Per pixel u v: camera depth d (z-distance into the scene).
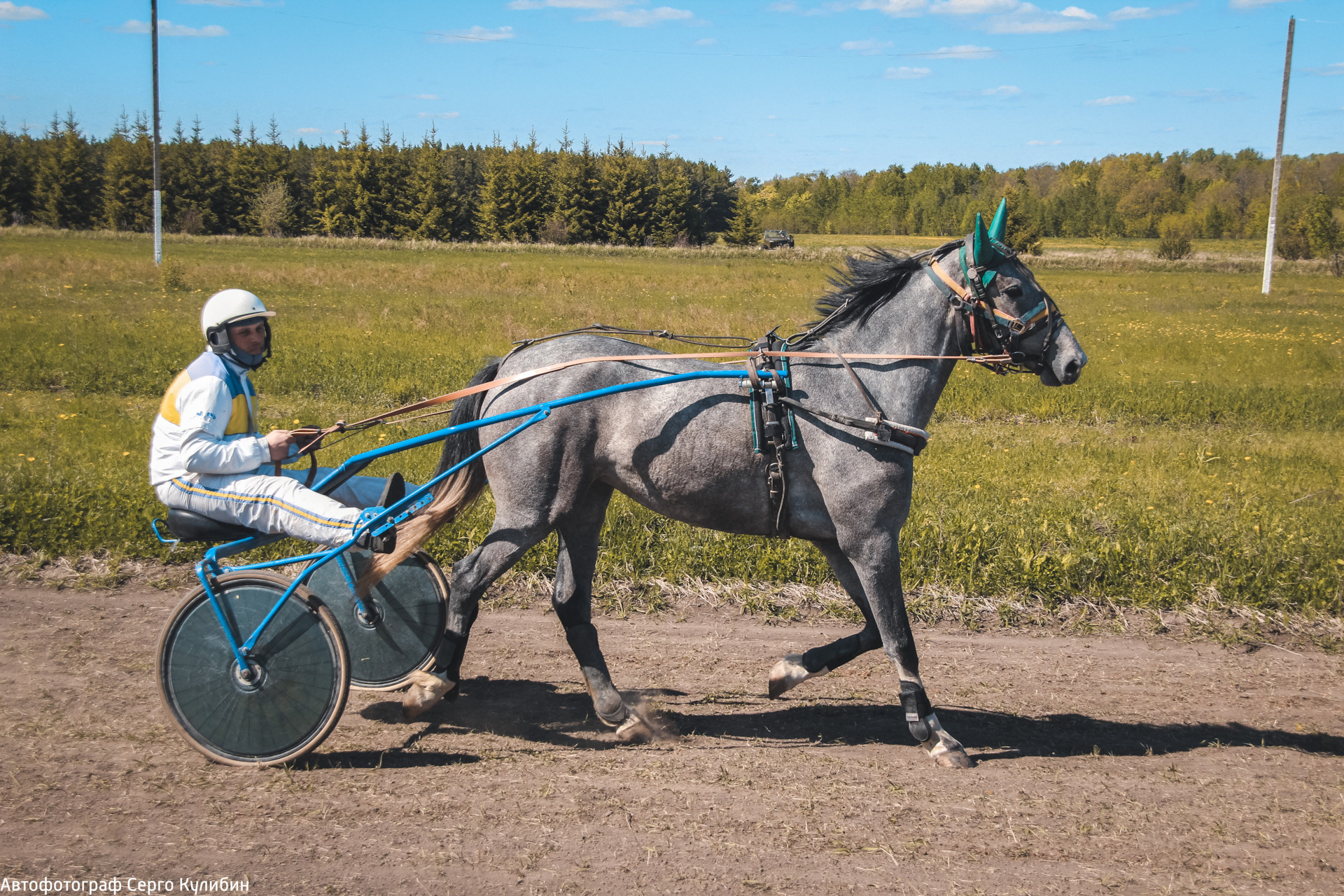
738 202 81.69
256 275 27.30
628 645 5.33
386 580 4.60
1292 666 5.25
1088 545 6.20
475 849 3.21
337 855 3.16
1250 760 4.16
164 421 3.86
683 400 4.08
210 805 3.47
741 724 4.47
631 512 6.56
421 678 4.22
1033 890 3.09
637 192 69.06
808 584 6.01
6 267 24.92
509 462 4.11
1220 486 8.02
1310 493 7.98
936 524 6.49
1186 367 15.13
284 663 3.80
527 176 69.12
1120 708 4.73
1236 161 146.00
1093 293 30.94
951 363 4.29
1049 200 112.25
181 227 63.56
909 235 113.94
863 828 3.43
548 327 17.58
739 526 4.24
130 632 5.14
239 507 3.83
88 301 19.25
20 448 8.06
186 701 3.81
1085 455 9.19
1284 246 54.72
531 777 3.78
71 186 64.25
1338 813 3.66
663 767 3.91
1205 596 5.85
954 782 3.87
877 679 5.06
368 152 67.81
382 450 4.08
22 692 4.38
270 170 68.00
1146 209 110.69
